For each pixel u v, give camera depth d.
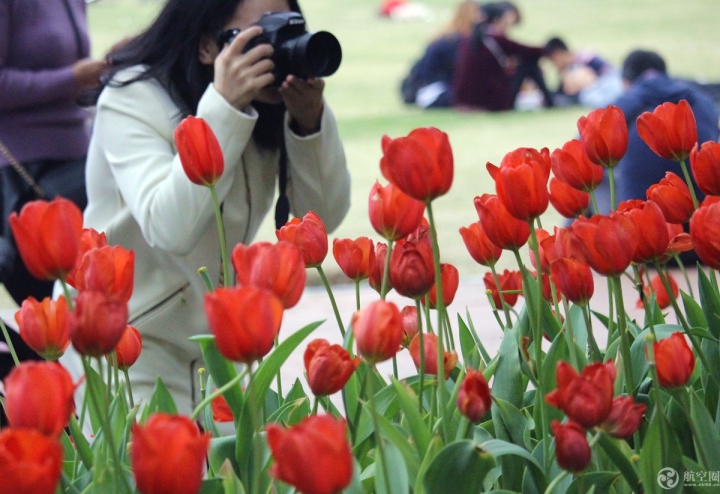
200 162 1.96
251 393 1.44
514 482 1.85
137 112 3.46
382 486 1.63
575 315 2.32
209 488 1.56
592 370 1.54
